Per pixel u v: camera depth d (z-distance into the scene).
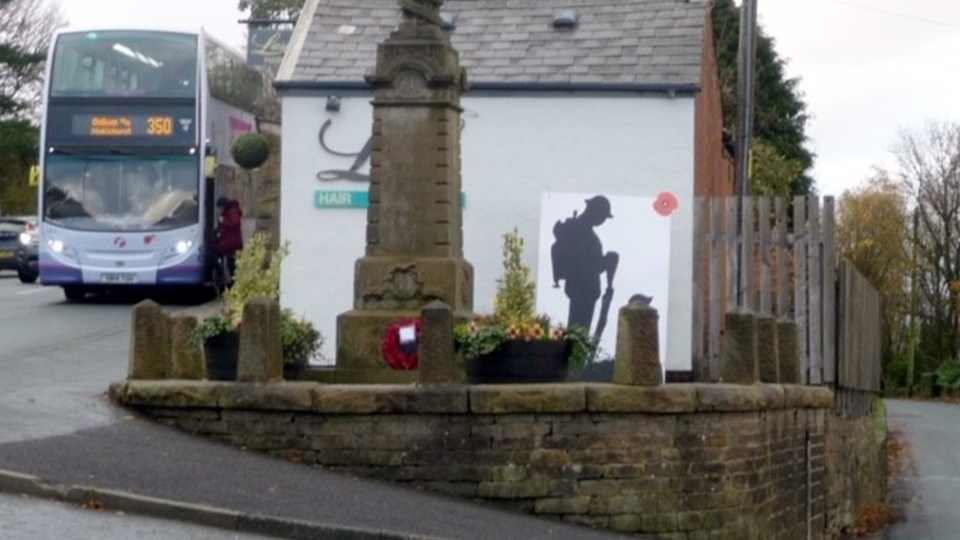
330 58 21.47
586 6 22.38
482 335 14.56
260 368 14.38
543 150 21.02
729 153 33.53
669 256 20.42
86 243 30.48
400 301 16.27
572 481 14.13
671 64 21.11
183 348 15.23
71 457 12.73
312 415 14.18
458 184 16.81
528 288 17.44
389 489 13.85
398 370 15.91
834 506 20.77
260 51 45.12
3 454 12.52
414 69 16.38
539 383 14.49
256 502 12.19
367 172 21.08
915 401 65.75
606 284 20.34
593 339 16.94
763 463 15.92
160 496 11.86
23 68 67.00
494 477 14.07
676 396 14.38
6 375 17.91
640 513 14.31
